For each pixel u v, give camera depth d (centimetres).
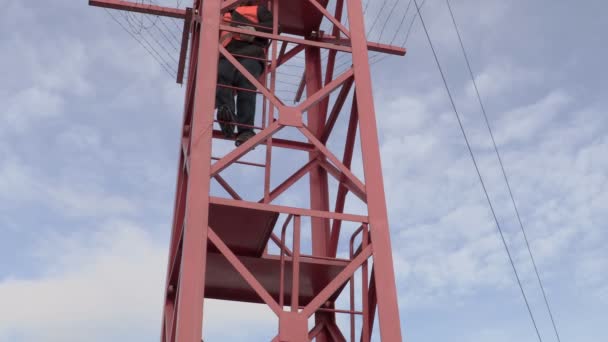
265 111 1149
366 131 1087
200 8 1308
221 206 951
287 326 895
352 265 966
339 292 1124
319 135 1268
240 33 1128
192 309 863
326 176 1270
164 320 1152
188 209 931
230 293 1137
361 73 1143
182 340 843
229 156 991
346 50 1168
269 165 1050
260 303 1165
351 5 1228
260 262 1044
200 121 1005
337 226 1164
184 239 909
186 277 882
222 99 1159
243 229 1001
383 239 989
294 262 937
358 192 1072
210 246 1010
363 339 960
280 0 1288
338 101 1178
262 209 955
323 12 1217
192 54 1278
